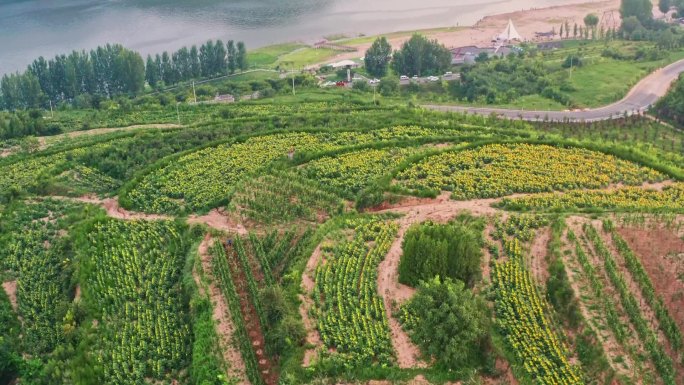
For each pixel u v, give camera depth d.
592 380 83.12
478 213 120.44
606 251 101.50
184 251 118.69
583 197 122.94
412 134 161.38
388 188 130.50
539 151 142.88
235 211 129.50
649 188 126.31
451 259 102.81
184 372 94.38
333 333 94.75
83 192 146.75
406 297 101.31
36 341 103.00
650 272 97.00
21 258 122.25
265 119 183.62
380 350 91.56
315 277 106.69
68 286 114.00
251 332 99.75
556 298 95.56
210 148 159.62
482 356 90.19
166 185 142.88
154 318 103.75
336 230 118.69
